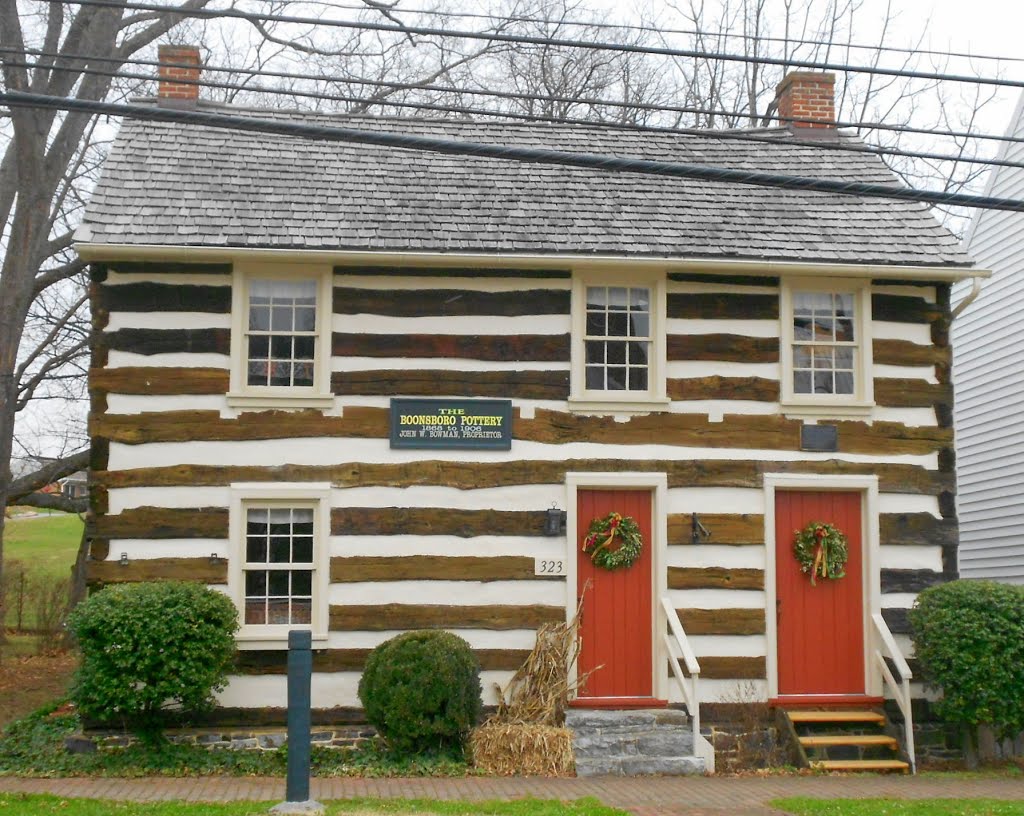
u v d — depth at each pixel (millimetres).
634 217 12664
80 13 15445
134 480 11375
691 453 12039
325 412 11664
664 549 11883
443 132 14141
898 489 12305
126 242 11328
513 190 12992
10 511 31547
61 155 15508
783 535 12242
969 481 18016
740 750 11516
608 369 12227
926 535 12289
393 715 10422
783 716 11578
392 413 11703
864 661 12133
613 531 11789
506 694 11477
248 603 11453
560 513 11734
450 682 10516
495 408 11828
